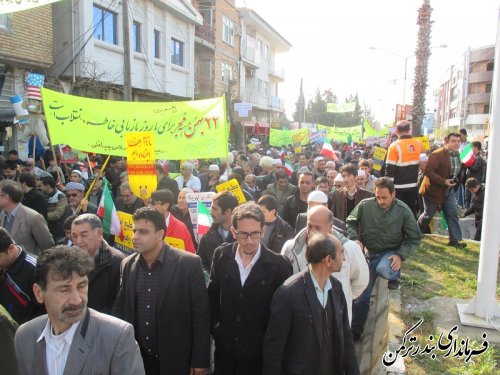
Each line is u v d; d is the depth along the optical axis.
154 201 4.95
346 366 3.23
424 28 14.98
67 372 2.21
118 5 17.50
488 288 5.30
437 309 5.70
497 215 5.19
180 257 3.56
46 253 2.30
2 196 4.70
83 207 6.18
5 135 12.88
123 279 3.59
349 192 7.03
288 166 12.83
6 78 13.14
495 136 5.09
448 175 8.53
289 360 3.15
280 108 47.53
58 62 15.56
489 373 4.31
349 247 4.00
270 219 5.06
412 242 5.15
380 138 26.12
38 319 2.43
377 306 5.19
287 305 3.12
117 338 2.31
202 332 3.54
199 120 6.44
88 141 6.52
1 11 5.30
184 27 23.20
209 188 9.84
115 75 17.61
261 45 42.00
